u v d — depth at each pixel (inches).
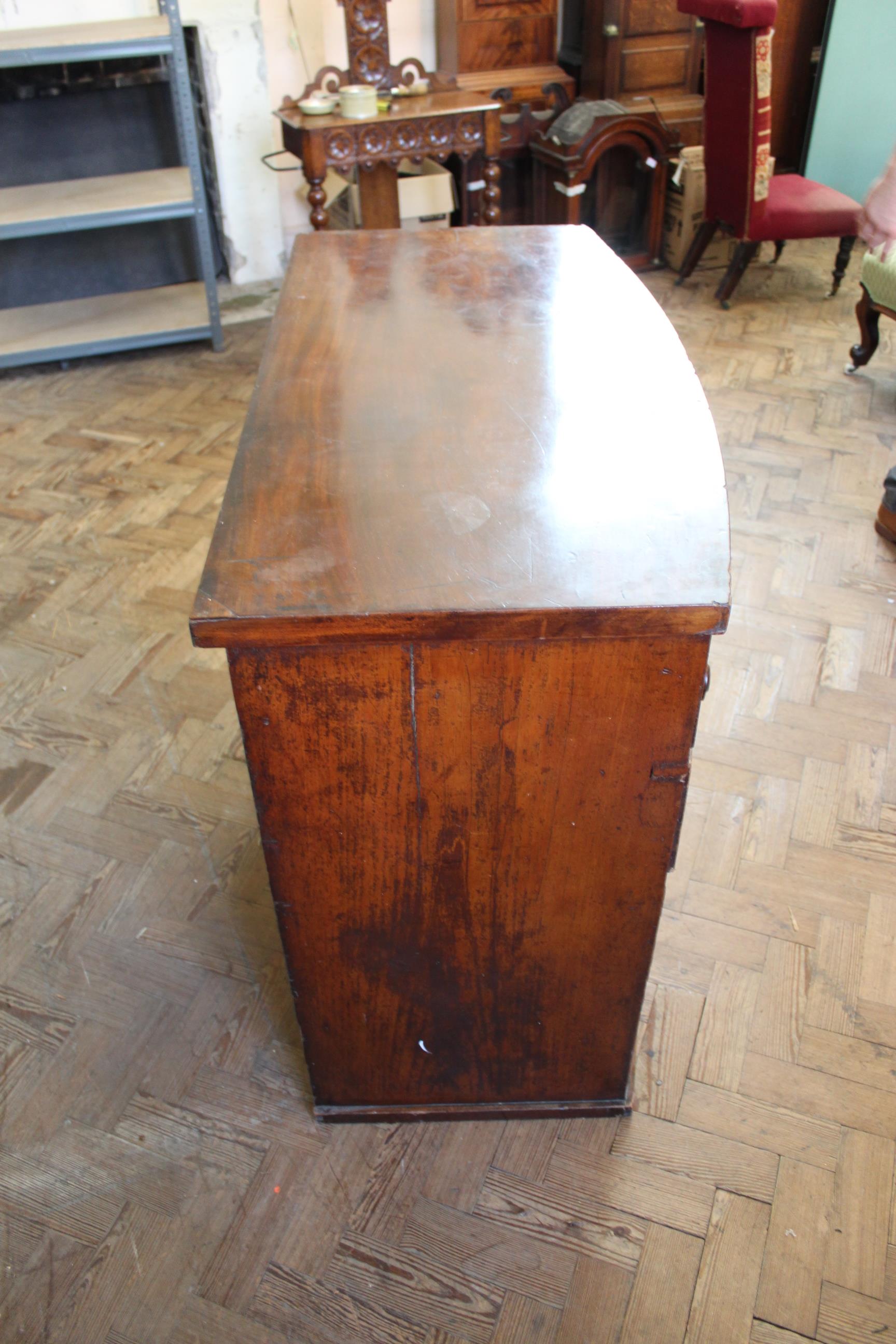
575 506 43.8
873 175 179.8
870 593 101.4
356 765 43.1
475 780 43.9
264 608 37.9
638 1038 63.2
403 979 52.0
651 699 41.1
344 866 46.9
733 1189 55.9
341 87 141.2
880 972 67.0
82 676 92.1
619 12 162.9
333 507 44.3
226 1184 56.5
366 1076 57.2
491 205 150.1
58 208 136.0
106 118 148.3
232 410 137.7
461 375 55.6
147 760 83.8
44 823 78.3
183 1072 62.0
